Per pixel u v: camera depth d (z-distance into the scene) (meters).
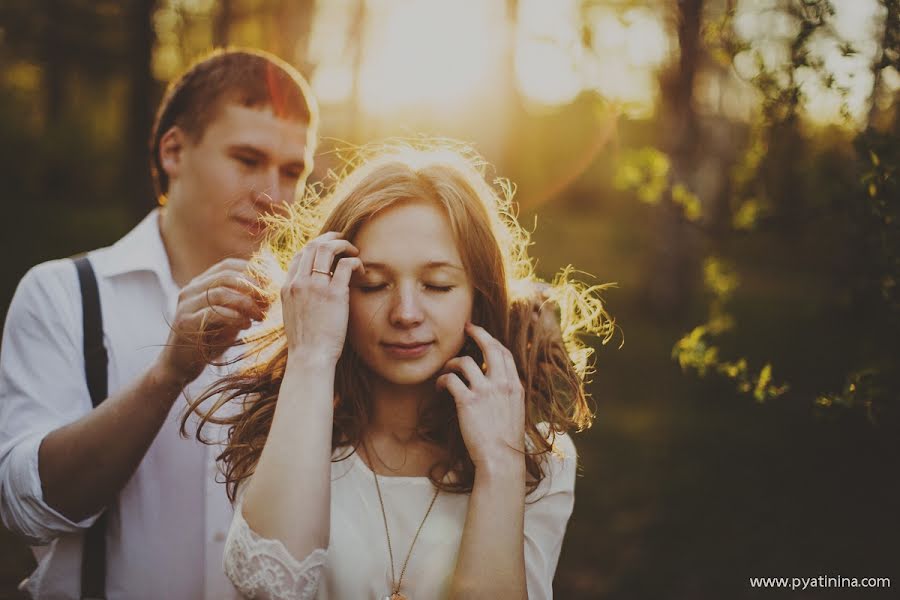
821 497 5.19
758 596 3.96
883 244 1.97
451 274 1.61
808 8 2.04
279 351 1.74
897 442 2.28
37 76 20.09
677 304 11.27
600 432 6.66
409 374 1.60
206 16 11.98
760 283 14.35
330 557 1.62
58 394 1.90
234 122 2.00
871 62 2.08
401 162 1.69
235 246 2.04
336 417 1.72
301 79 2.15
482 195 1.79
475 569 1.51
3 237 13.36
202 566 1.96
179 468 1.97
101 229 15.05
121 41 15.69
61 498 1.75
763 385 2.31
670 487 5.45
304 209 1.92
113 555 1.94
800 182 2.78
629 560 4.39
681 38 9.05
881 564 4.27
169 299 2.03
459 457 1.71
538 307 1.87
